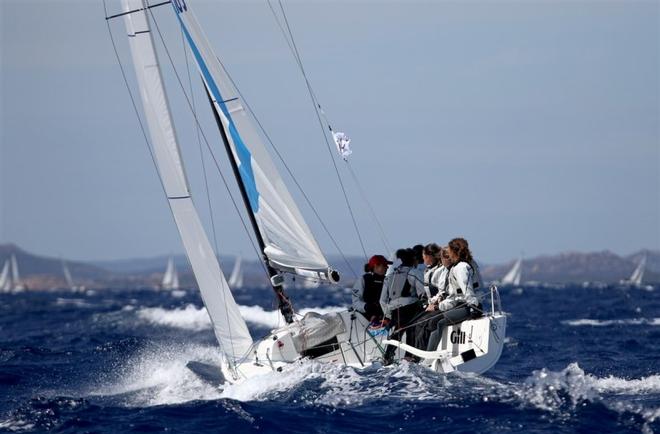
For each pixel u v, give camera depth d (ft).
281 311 160.66
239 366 157.69
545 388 134.21
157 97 159.74
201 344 276.21
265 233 158.20
